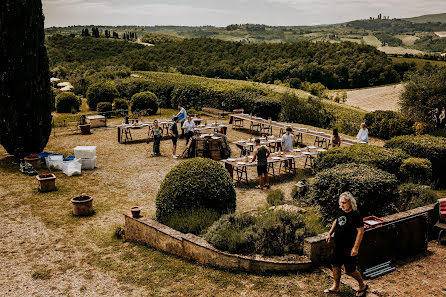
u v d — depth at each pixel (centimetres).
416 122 1812
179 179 801
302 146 1697
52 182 1102
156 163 1426
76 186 1156
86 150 1332
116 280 610
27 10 1238
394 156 984
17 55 1241
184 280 597
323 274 595
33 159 1302
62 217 911
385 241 621
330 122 2450
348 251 515
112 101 3003
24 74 1266
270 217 693
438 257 659
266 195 1074
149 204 1016
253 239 649
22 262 682
